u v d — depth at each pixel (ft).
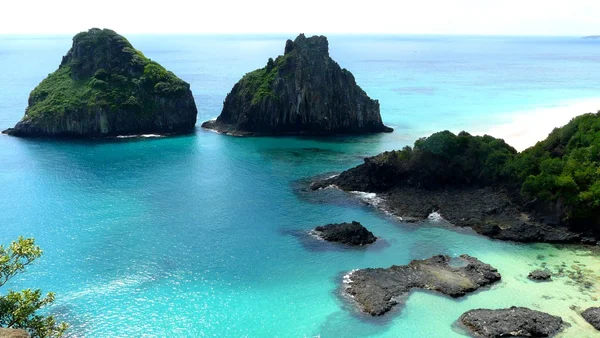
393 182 367.25
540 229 287.07
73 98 571.28
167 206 340.18
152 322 207.21
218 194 366.63
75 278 241.14
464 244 279.08
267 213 328.49
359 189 367.86
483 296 222.48
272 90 584.81
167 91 600.80
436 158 361.10
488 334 192.95
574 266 250.98
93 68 608.60
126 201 349.41
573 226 287.69
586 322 200.44
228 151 500.74
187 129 613.11
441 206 329.11
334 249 274.16
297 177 409.49
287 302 222.28
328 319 208.74
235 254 268.41
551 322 197.98
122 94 585.63
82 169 428.97
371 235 285.64
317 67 575.79
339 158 469.98
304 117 575.38
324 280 240.94
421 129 597.52
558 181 296.51
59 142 535.60
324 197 358.64
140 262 258.37
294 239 287.69
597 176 293.23
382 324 203.92
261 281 240.53
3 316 133.49
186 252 270.26
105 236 289.33
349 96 581.94
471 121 628.28
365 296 221.46
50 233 292.40
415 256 265.13
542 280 235.81
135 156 479.00
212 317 211.20
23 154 479.00
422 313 210.18
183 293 229.66
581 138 328.70
